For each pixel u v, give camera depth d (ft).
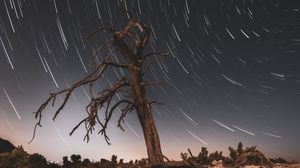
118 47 44.09
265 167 38.81
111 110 43.16
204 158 42.65
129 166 42.86
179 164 36.96
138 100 43.50
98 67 42.96
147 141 42.96
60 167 42.68
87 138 42.93
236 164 39.34
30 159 40.22
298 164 41.19
